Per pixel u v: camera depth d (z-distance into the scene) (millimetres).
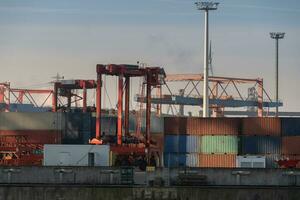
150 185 176750
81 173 179875
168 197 174625
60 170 180000
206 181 177875
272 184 177250
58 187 175125
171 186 175250
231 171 177875
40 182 180250
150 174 179000
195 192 174500
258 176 177750
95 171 180000
